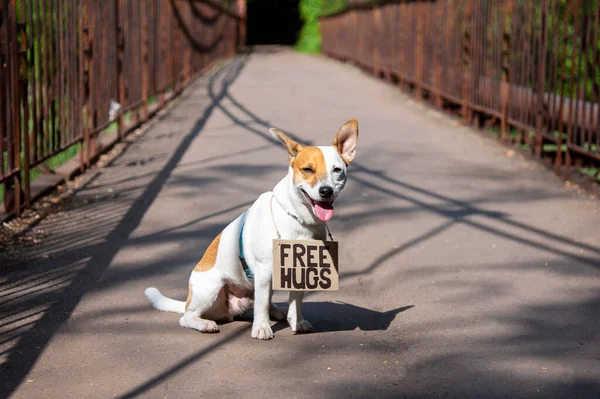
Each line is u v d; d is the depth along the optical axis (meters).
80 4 9.35
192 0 22.17
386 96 18.03
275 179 8.98
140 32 13.64
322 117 14.27
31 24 7.51
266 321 4.54
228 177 9.08
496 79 11.94
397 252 6.36
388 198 8.16
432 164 9.95
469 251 6.37
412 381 3.96
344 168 4.18
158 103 15.70
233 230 4.56
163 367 4.11
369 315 4.97
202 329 4.58
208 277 4.60
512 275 5.77
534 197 8.19
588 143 8.55
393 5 20.38
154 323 4.77
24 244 6.40
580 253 6.30
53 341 4.46
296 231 4.33
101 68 10.50
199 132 12.52
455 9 14.13
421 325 4.78
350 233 6.91
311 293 5.43
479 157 10.44
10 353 4.29
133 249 6.36
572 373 4.07
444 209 7.71
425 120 13.96
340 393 3.81
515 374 4.05
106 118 10.81
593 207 7.73
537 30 10.39
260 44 58.91
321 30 41.53
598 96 8.41
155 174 9.24
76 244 6.45
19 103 7.12
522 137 11.33
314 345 4.44
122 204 7.82
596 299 5.25
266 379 3.96
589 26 8.59
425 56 16.48
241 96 17.89
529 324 4.79
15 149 7.10
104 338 4.52
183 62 20.25
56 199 7.92
